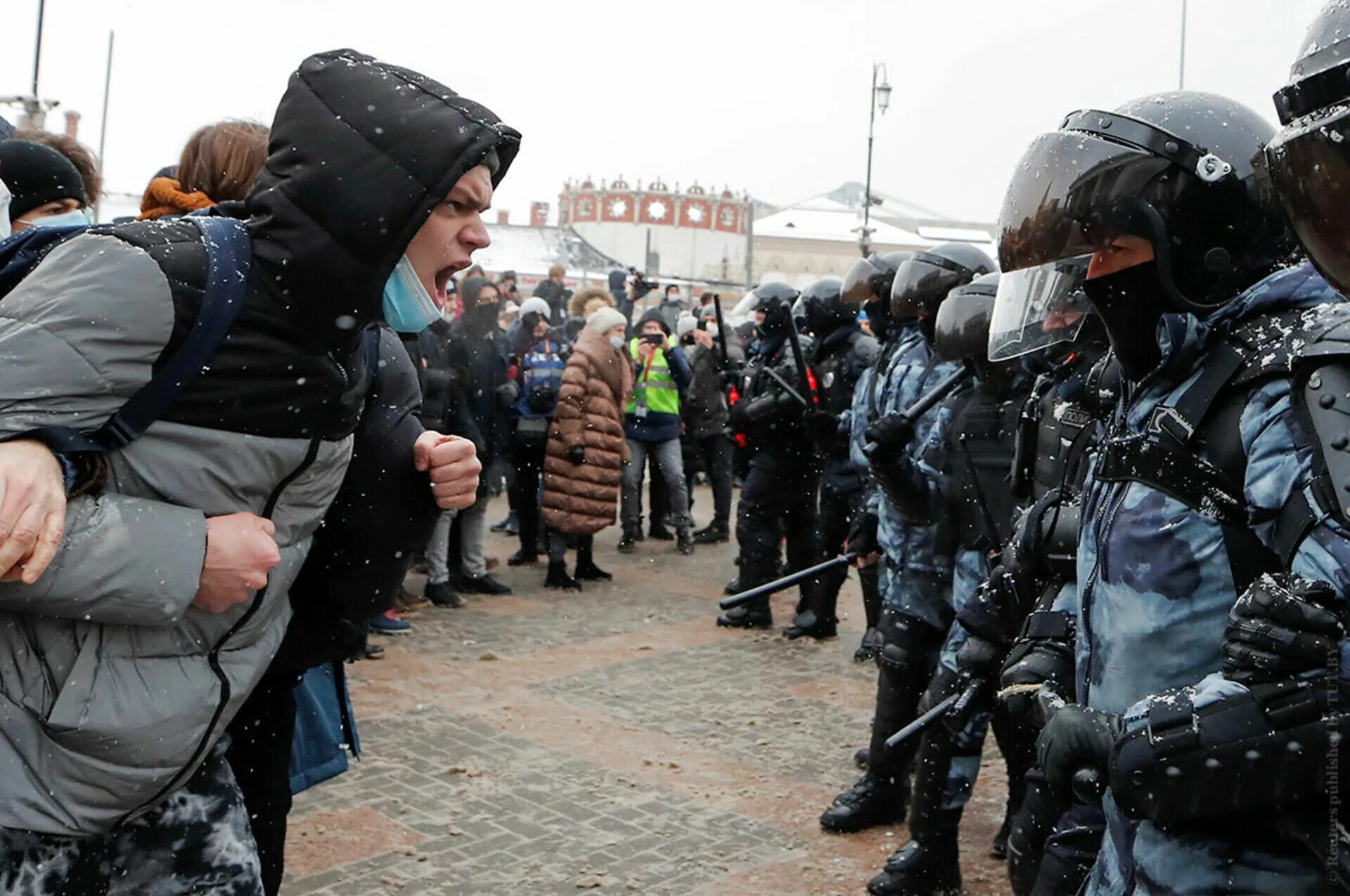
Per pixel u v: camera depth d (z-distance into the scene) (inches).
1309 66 52.8
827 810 171.8
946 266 170.9
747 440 284.5
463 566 316.5
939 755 142.2
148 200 108.3
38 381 65.6
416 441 90.8
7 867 73.4
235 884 80.8
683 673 248.1
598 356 323.3
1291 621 59.1
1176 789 62.3
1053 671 86.6
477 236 76.5
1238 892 64.9
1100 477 73.4
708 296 569.0
